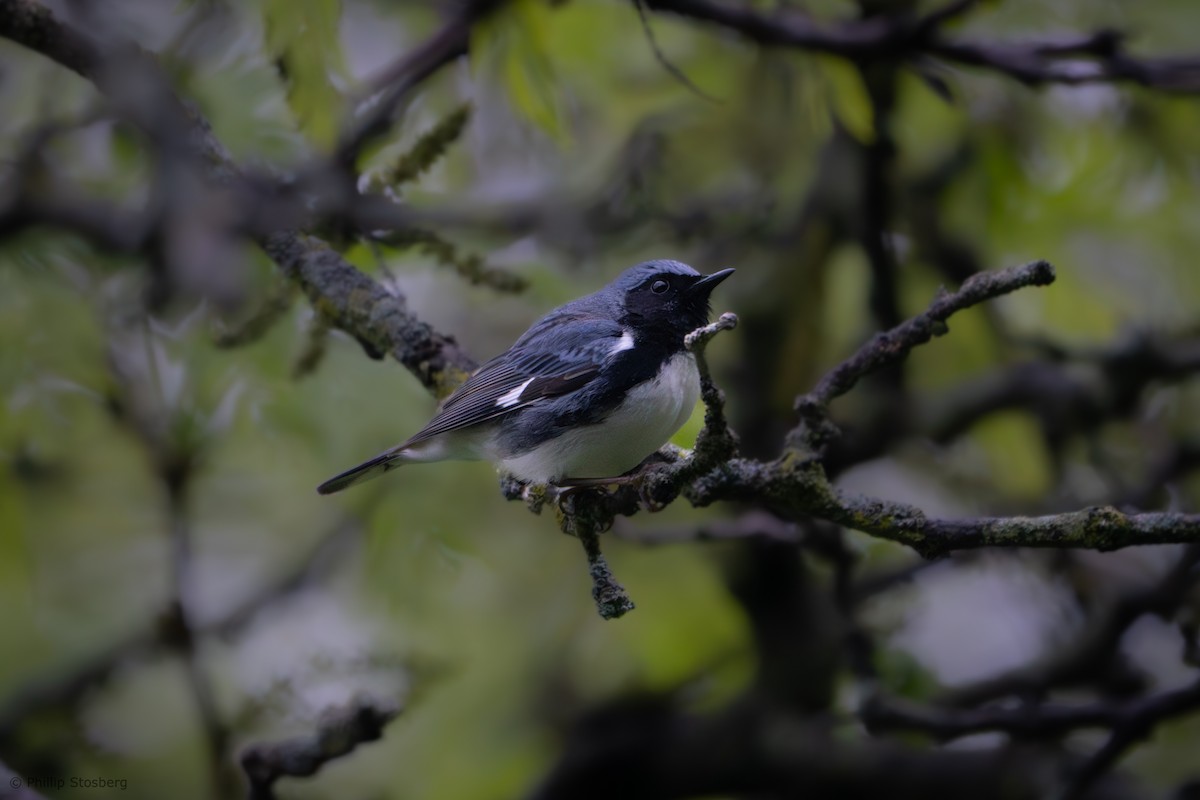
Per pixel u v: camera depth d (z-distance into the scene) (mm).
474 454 9203
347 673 8078
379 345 8898
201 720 8156
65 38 8539
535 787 11734
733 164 11773
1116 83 9594
